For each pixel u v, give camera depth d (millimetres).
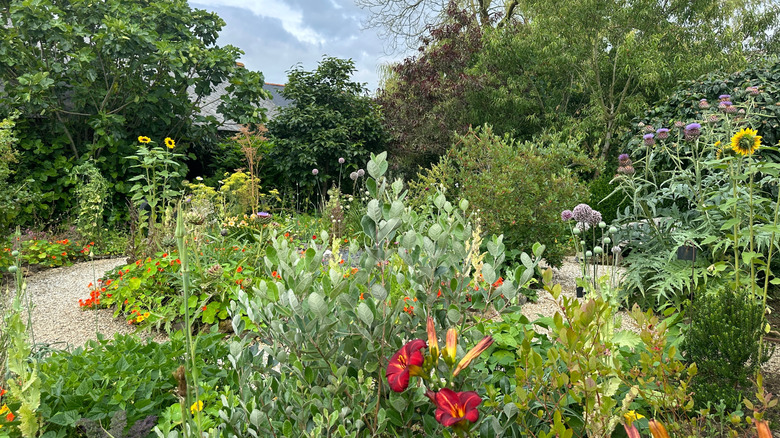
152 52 9500
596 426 1294
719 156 3307
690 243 3969
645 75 12570
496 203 5652
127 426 1892
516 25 15438
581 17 12992
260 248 4961
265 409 1453
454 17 15047
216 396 2121
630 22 13242
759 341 2430
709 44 13836
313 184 11953
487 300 1583
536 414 1541
